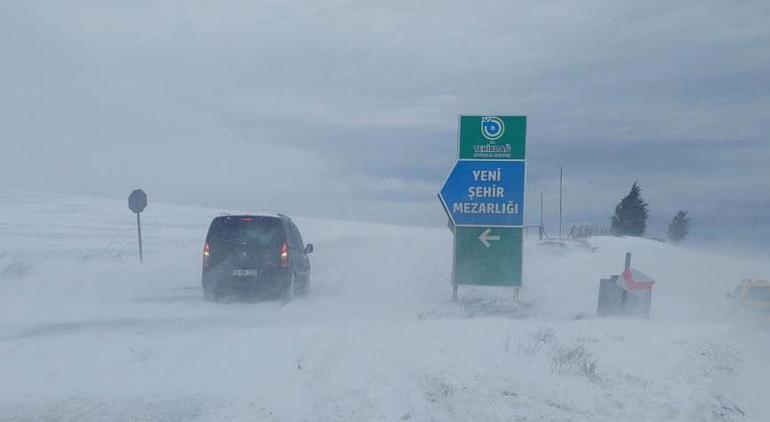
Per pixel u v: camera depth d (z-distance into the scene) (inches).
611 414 384.5
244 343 518.3
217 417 360.8
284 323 634.2
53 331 576.4
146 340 526.3
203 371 444.1
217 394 398.0
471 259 817.5
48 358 472.7
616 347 532.7
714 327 633.0
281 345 510.0
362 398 385.7
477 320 645.9
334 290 944.9
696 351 519.8
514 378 425.4
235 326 608.4
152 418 361.1
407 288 956.6
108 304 748.0
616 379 443.8
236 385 414.3
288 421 353.4
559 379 434.6
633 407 396.8
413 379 421.1
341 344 514.9
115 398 392.2
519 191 810.2
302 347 501.0
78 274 964.0
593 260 1232.8
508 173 810.8
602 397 404.2
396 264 1206.9
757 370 511.2
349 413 364.2
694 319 750.5
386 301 838.5
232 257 807.7
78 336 543.2
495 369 444.5
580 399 400.2
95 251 1288.1
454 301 821.2
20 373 439.2
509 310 767.7
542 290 935.0
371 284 995.3
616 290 724.0
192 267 1080.8
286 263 813.2
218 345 512.7
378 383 409.4
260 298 810.2
